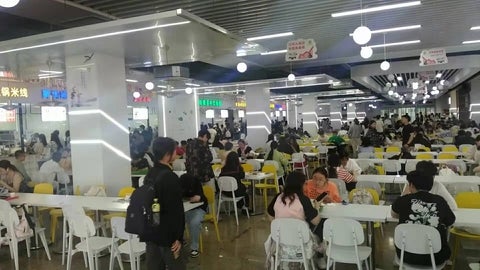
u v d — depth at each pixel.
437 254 2.96
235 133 19.16
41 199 4.95
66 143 9.98
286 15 6.17
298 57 7.34
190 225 4.58
